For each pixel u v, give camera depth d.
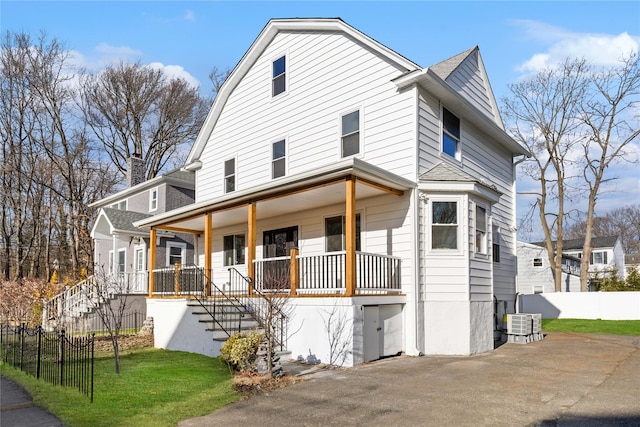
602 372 8.82
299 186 11.63
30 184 34.38
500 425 5.81
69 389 7.76
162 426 5.92
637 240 59.88
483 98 16.69
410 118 12.16
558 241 28.28
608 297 21.58
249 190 12.48
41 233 36.03
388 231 12.25
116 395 7.35
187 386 7.97
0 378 8.80
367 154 13.03
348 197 10.39
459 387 7.80
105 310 15.98
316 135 14.55
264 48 16.86
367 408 6.64
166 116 40.78
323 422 6.07
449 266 11.83
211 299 12.91
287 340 11.11
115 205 28.83
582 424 5.77
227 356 9.02
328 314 10.40
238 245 17.28
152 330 14.70
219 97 18.28
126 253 23.91
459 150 13.88
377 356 10.80
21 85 33.81
